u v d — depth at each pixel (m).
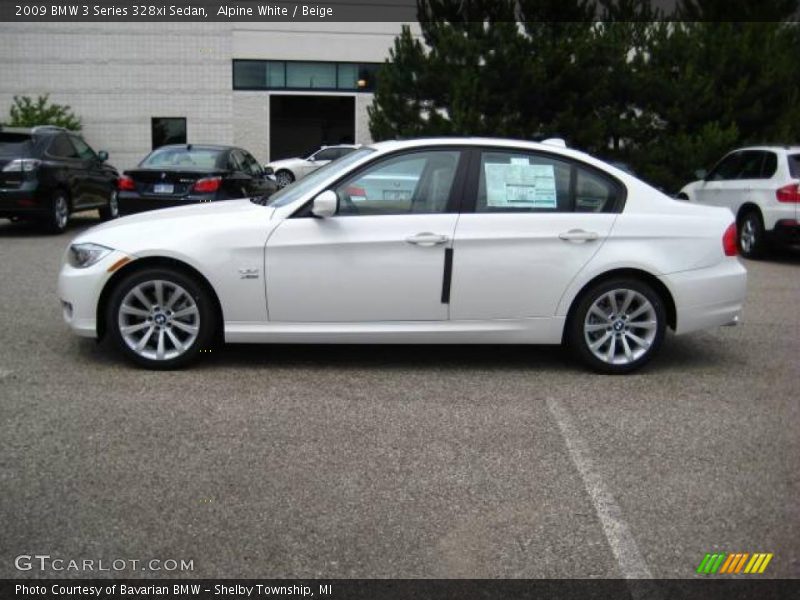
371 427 5.10
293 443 4.82
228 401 5.51
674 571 3.57
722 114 18.86
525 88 17.77
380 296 6.04
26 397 5.49
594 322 6.29
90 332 6.11
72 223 16.39
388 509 4.05
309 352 6.77
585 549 3.73
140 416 5.19
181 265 6.03
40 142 13.79
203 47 29.52
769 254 13.68
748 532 3.90
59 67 29.14
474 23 18.19
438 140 6.22
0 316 7.75
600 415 5.42
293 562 3.58
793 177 12.26
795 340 7.57
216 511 3.99
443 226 6.04
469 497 4.19
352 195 6.08
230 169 13.53
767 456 4.78
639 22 19.73
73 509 3.97
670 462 4.67
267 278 5.98
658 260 6.21
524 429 5.13
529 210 6.17
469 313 6.13
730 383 6.19
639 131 18.44
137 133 29.73
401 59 18.97
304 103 32.66
